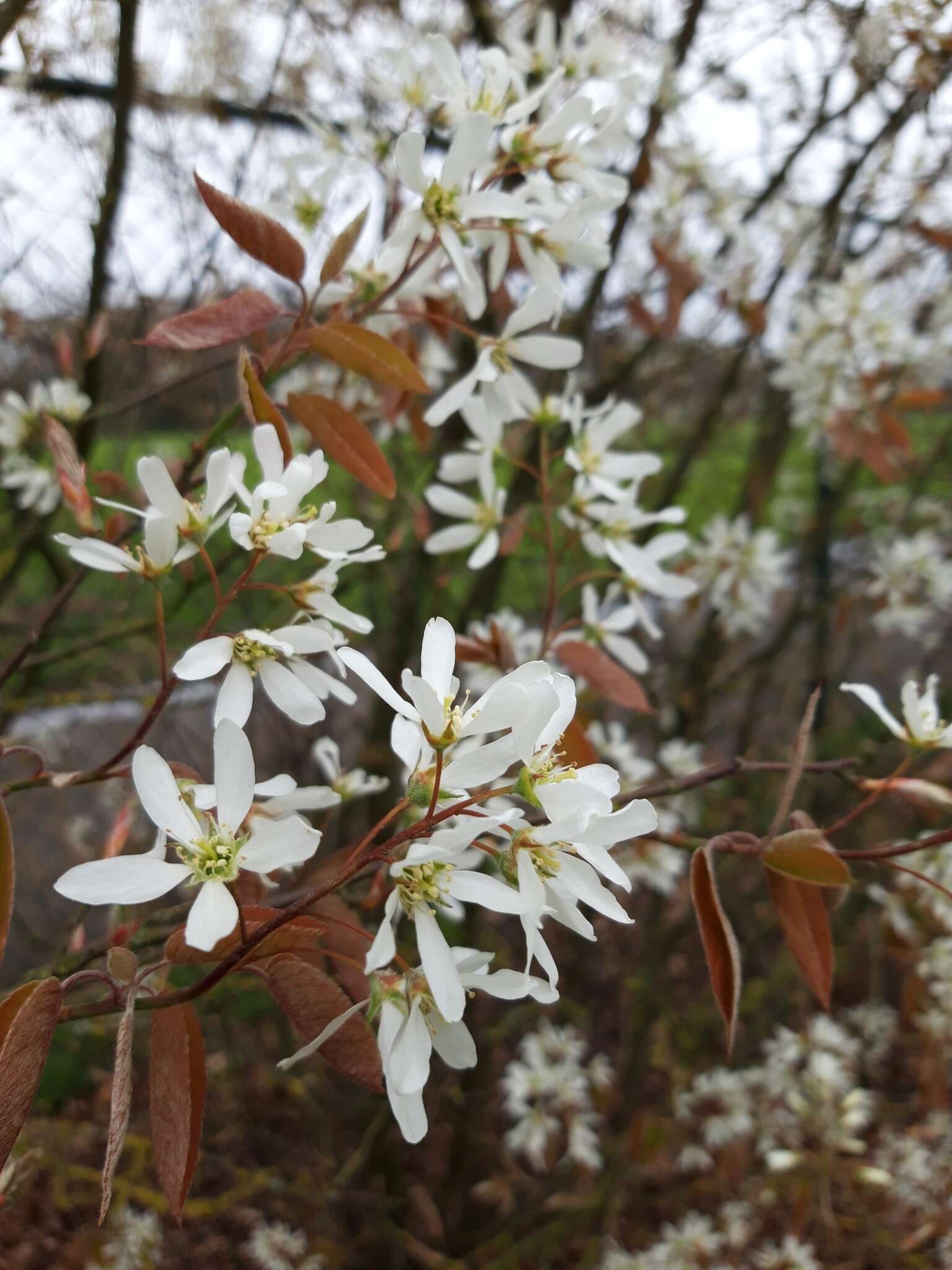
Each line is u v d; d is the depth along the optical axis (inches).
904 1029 17.9
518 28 13.4
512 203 6.8
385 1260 17.6
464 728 4.6
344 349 6.5
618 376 16.3
